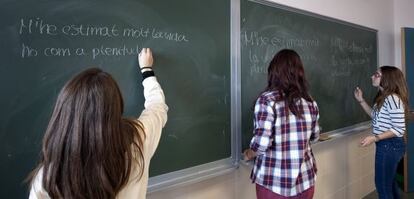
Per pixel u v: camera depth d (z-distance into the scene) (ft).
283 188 5.11
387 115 8.04
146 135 3.21
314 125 5.53
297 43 7.72
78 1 4.00
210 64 5.70
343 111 9.57
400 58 12.79
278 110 5.02
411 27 12.23
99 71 2.77
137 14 4.61
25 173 3.68
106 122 2.57
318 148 8.80
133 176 2.96
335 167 9.61
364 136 11.00
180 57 5.19
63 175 2.48
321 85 8.57
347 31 9.75
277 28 7.13
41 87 3.75
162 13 4.92
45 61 3.76
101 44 4.24
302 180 5.25
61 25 3.87
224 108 6.02
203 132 5.66
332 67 9.04
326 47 8.78
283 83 5.12
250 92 6.54
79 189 2.49
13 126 3.58
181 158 5.32
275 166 5.17
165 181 5.09
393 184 8.52
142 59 4.56
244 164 6.72
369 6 11.10
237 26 6.17
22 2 3.56
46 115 3.80
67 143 2.48
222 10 5.89
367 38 10.93
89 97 2.53
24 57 3.60
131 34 4.55
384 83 8.22
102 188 2.57
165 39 4.97
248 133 6.54
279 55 5.27
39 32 3.70
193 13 5.38
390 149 8.04
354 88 10.14
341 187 9.96
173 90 5.11
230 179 6.47
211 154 5.82
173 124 5.16
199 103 5.55
